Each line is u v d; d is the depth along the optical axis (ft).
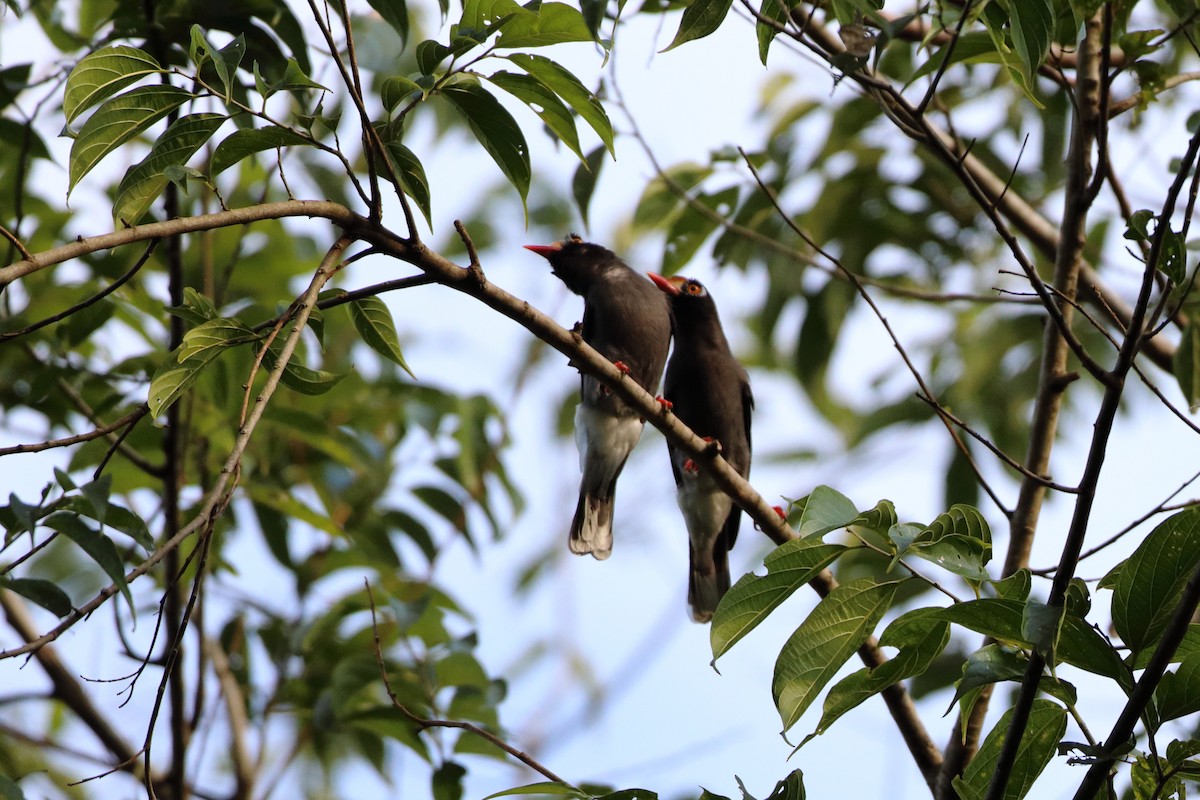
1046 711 19.99
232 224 18.70
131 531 18.16
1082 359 19.47
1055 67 28.43
